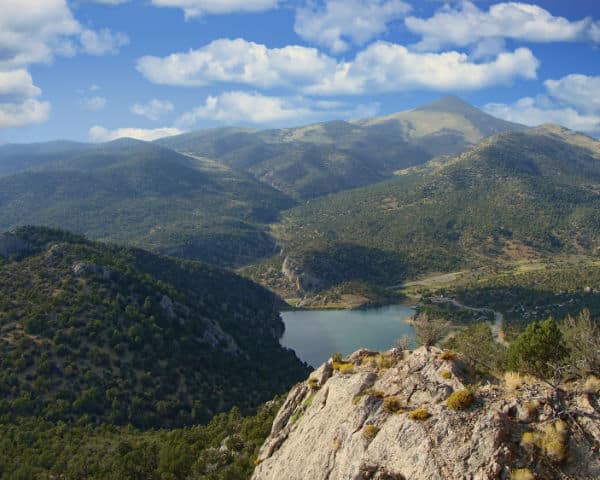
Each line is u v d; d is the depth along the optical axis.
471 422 28.08
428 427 28.91
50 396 111.62
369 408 33.62
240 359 157.25
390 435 30.08
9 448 91.62
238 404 130.88
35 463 86.00
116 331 133.00
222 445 76.81
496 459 25.47
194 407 122.94
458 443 27.19
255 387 143.00
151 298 152.62
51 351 122.06
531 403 27.80
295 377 160.88
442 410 29.42
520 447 26.00
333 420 36.06
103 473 80.88
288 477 37.06
